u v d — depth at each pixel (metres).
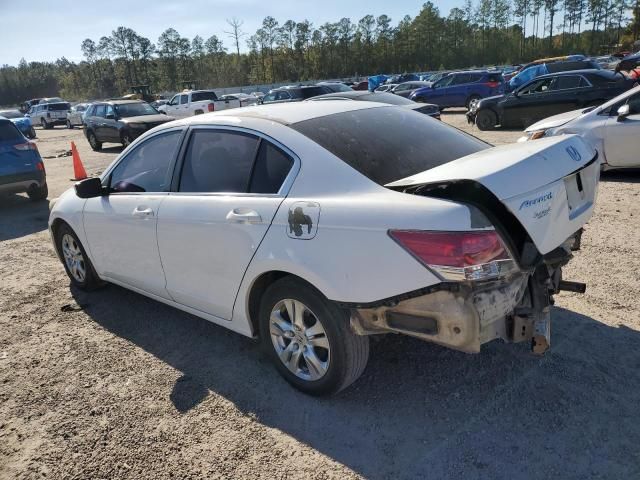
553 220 2.55
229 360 3.57
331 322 2.77
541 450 2.53
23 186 9.30
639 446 2.51
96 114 18.52
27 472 2.65
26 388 3.40
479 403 2.91
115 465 2.65
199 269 3.42
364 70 105.06
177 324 4.18
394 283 2.46
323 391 2.97
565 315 3.79
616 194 7.08
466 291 2.34
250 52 100.50
